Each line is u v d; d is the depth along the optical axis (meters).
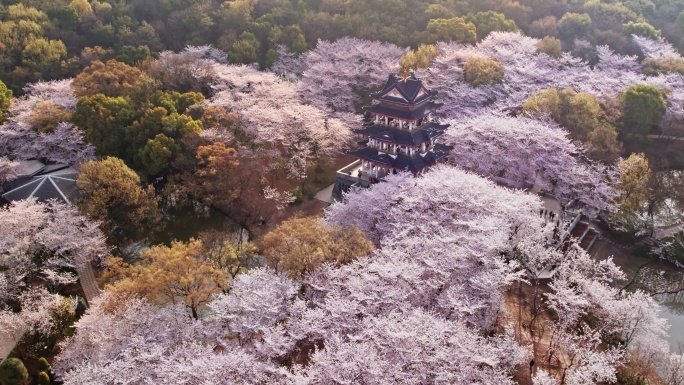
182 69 109.00
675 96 98.94
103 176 76.56
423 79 106.88
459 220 68.12
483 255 60.78
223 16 131.12
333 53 117.69
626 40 120.88
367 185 87.44
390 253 61.59
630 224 81.25
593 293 59.50
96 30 122.81
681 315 70.56
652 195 81.69
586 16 123.88
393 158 85.50
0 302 62.53
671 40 126.19
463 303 55.03
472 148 88.50
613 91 103.50
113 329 54.09
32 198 75.12
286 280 58.69
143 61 113.06
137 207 77.75
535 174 85.75
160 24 128.88
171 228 85.12
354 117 105.19
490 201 71.44
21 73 109.50
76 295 68.69
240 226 84.88
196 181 85.62
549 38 116.56
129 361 49.94
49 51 113.81
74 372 50.19
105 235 74.88
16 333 59.44
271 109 98.00
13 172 83.56
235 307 55.25
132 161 91.12
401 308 54.44
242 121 96.56
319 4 136.12
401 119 83.31
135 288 57.75
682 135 99.94
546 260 68.62
